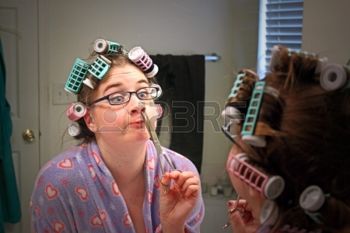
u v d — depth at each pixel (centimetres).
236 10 99
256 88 41
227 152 48
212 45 102
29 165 140
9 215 145
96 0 122
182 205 66
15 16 134
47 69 124
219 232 69
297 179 37
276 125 39
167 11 112
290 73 40
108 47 69
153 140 71
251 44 92
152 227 70
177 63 96
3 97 140
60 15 126
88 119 69
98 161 69
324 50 67
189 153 74
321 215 36
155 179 71
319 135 37
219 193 70
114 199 68
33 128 134
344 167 37
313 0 73
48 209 68
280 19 80
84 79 67
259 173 39
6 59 138
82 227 68
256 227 45
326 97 38
